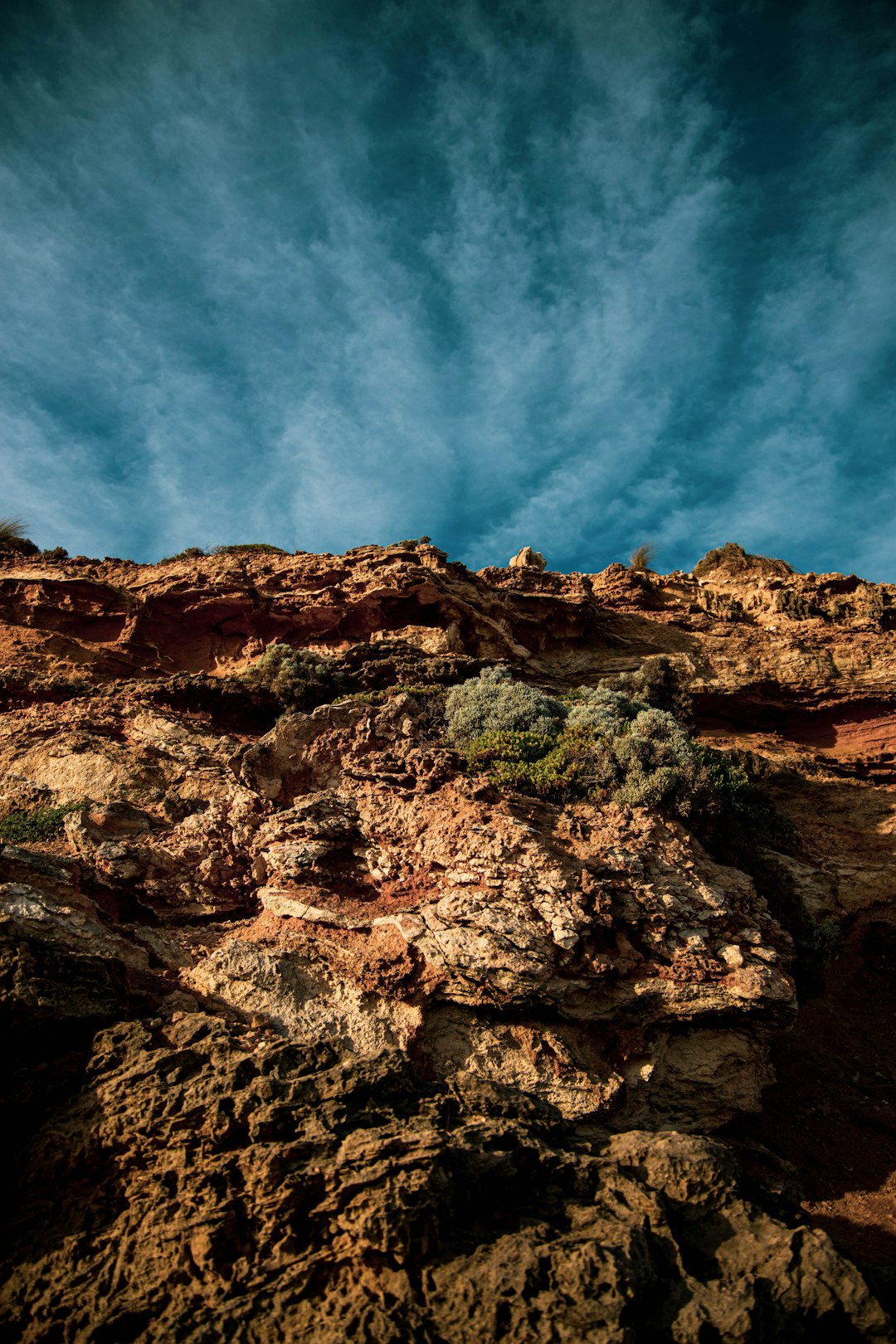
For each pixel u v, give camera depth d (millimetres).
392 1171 9398
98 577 33594
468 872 15008
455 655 29766
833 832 28609
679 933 15320
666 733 20797
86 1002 11719
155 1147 10109
